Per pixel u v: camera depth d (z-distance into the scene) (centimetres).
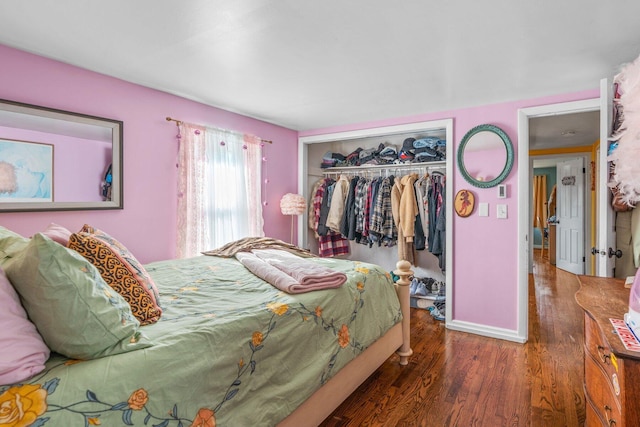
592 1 152
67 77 222
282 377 145
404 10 159
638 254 202
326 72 237
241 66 227
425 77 245
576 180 586
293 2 153
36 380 87
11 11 161
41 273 94
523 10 159
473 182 315
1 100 194
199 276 208
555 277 556
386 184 388
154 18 168
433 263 418
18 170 201
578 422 181
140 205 262
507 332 299
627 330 110
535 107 289
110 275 128
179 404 105
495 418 185
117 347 103
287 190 412
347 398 206
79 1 153
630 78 172
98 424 87
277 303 158
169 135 282
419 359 260
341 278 195
